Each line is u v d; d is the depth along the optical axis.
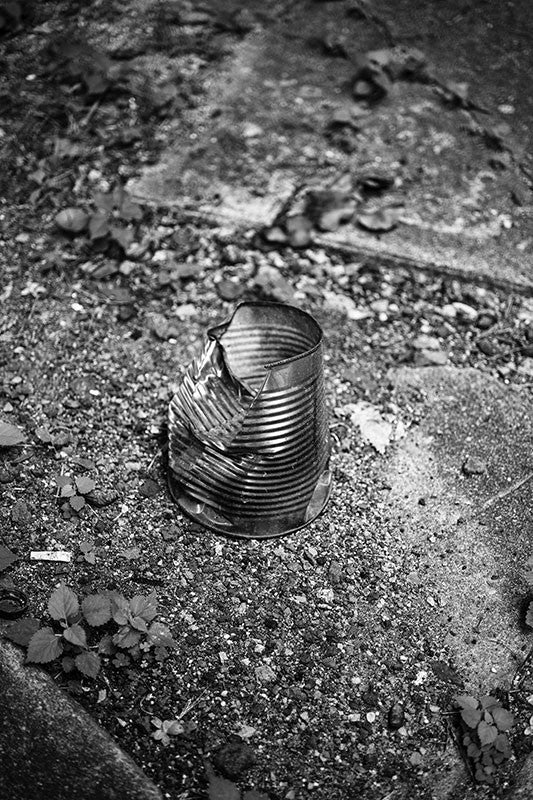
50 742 0.57
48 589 0.64
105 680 0.61
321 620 0.64
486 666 0.63
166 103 0.93
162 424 0.73
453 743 0.60
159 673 0.62
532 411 0.75
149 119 0.92
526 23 1.02
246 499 0.66
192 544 0.67
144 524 0.67
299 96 0.96
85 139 0.90
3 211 0.85
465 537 0.69
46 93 0.92
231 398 0.64
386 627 0.64
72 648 0.61
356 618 0.65
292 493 0.66
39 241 0.83
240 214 0.86
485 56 1.00
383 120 0.95
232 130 0.92
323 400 0.66
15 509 0.67
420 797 0.59
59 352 0.76
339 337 0.80
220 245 0.85
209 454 0.65
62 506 0.68
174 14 0.99
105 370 0.76
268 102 0.95
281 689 0.62
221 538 0.67
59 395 0.74
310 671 0.62
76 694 0.60
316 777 0.59
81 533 0.67
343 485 0.71
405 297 0.83
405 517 0.69
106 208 0.84
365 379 0.77
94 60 0.93
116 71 0.94
